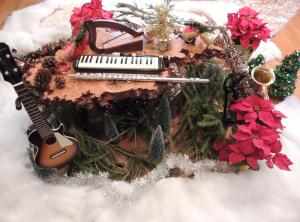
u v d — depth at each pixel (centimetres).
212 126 128
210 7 214
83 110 133
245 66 140
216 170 131
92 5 136
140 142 138
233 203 123
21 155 138
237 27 138
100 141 134
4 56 99
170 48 132
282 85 155
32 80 118
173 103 140
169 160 130
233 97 128
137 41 129
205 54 130
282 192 127
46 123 116
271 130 110
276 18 212
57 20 204
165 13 129
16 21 201
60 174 129
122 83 119
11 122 150
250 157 112
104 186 126
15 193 125
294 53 147
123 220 119
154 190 126
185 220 118
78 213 122
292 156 138
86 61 123
